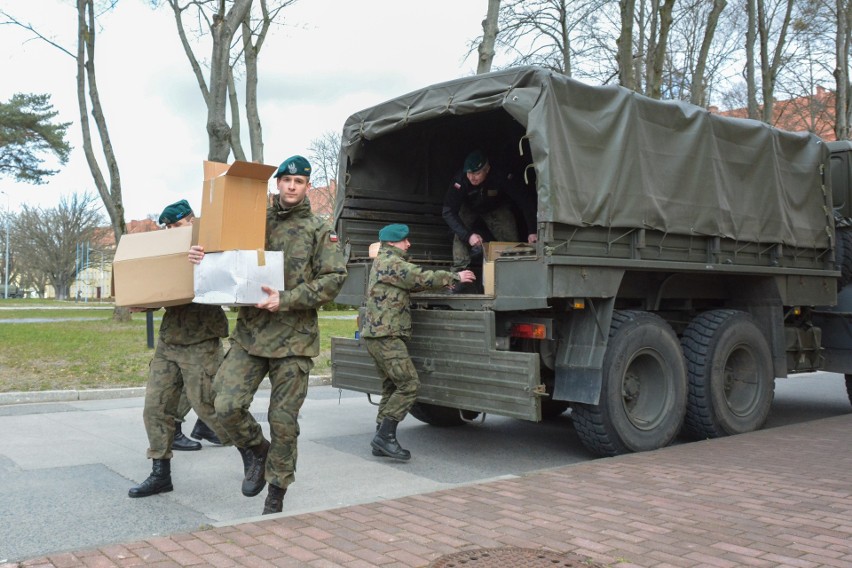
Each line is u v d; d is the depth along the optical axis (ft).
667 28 45.24
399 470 18.51
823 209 26.84
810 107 79.97
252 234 12.59
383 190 24.44
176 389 15.89
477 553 10.75
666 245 20.68
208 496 15.71
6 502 15.02
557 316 19.70
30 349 41.86
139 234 15.38
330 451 20.70
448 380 19.45
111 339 48.65
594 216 18.45
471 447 21.76
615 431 19.01
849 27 60.80
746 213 23.18
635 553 10.82
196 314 15.70
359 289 22.63
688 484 15.24
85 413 26.11
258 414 26.68
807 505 13.57
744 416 22.93
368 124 22.72
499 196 24.48
